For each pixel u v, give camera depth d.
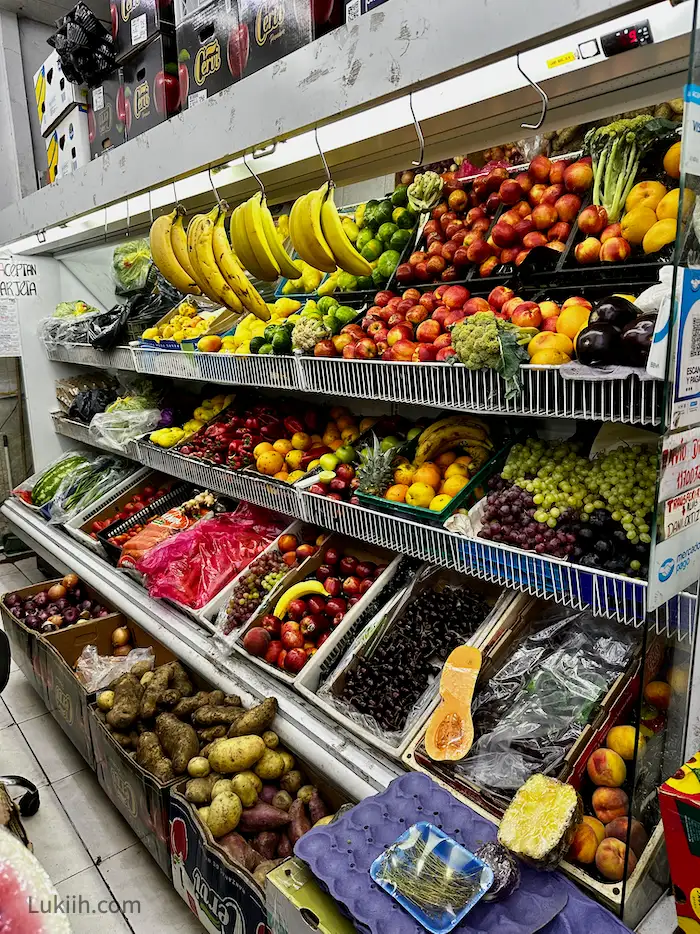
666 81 1.38
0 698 3.11
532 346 1.34
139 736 2.14
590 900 1.17
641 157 1.48
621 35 1.13
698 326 1.07
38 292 4.25
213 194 2.47
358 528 1.94
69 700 2.45
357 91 1.49
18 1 4.37
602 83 1.39
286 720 1.92
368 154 1.96
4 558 4.64
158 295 3.45
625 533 1.32
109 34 2.90
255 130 1.79
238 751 1.86
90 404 3.90
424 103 1.49
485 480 1.73
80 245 3.77
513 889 1.18
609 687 1.49
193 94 2.24
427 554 1.72
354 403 2.77
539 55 1.23
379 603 2.08
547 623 1.74
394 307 1.87
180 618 2.52
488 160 2.15
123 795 2.10
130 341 3.34
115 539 3.10
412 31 1.34
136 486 3.59
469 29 1.24
